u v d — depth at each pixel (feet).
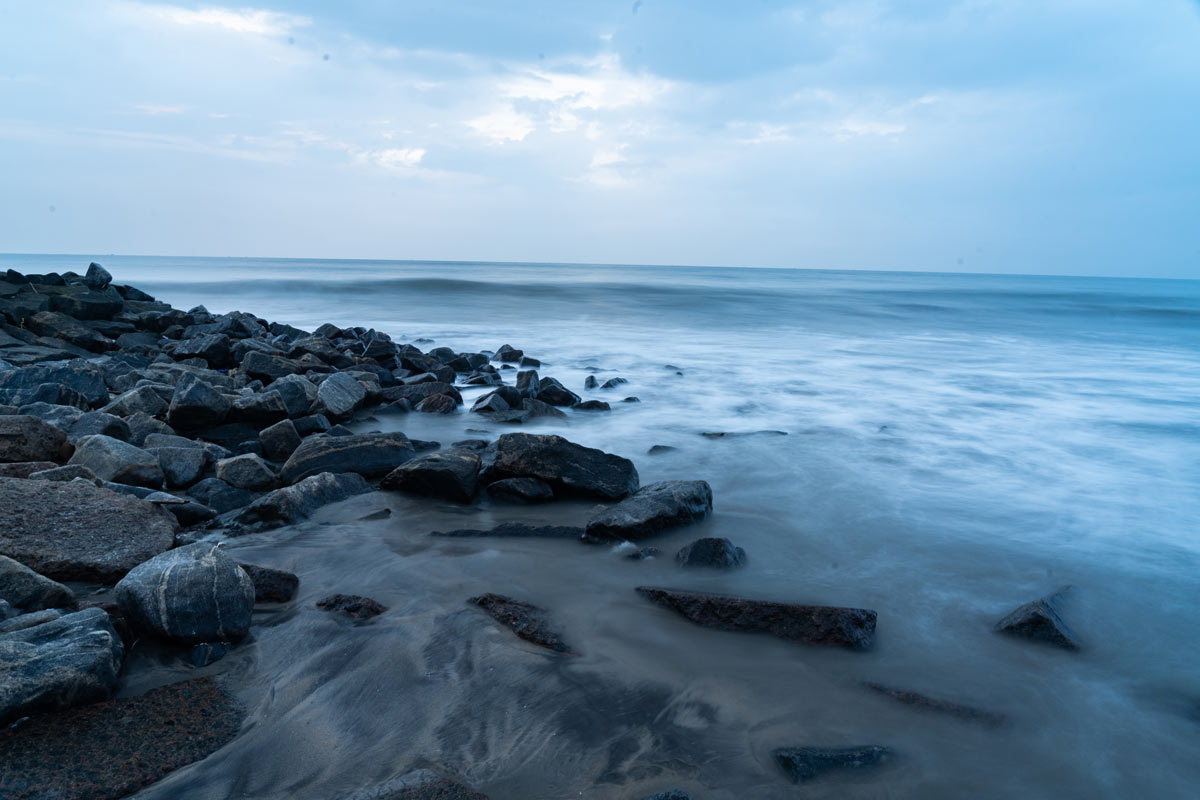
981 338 90.79
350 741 10.87
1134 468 29.91
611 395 45.24
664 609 15.61
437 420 35.68
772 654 13.97
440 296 142.51
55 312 54.70
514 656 13.41
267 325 67.10
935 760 11.14
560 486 23.21
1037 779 10.83
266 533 19.43
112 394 34.55
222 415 29.94
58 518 16.58
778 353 70.54
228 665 12.86
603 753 10.84
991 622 15.85
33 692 10.72
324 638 13.87
